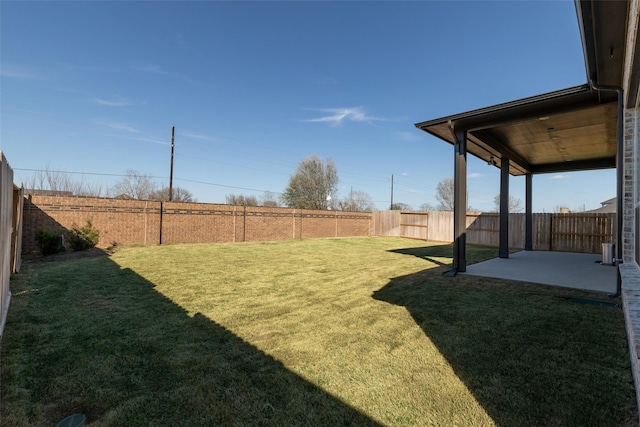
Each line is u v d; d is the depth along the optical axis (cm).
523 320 384
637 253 422
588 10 318
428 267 802
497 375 250
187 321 379
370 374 253
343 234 1933
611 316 396
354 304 459
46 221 989
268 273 707
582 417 195
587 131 734
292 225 1689
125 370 256
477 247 1405
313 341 322
